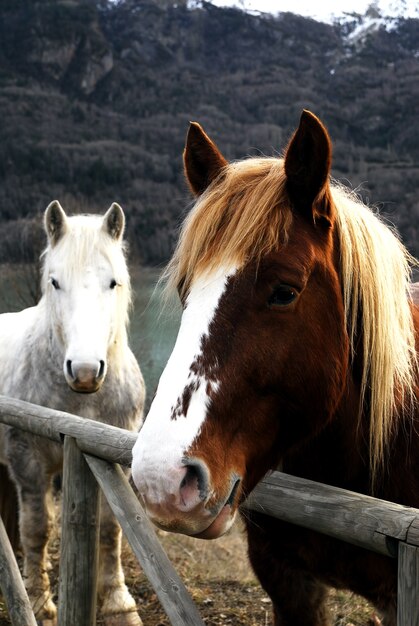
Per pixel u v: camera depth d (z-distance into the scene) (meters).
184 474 1.20
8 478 3.71
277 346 1.33
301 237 1.40
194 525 1.21
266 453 1.41
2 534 2.69
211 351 1.29
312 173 1.39
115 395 3.40
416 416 1.67
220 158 1.69
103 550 3.17
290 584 1.83
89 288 3.19
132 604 3.17
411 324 1.78
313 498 1.42
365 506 1.31
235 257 1.34
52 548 4.14
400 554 1.20
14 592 2.58
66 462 2.26
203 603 3.43
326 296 1.42
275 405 1.38
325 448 1.66
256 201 1.40
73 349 3.04
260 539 1.80
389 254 1.66
